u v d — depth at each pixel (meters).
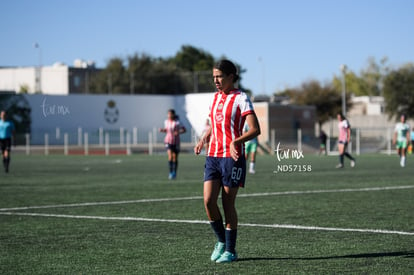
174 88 167.50
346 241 17.62
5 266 14.81
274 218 22.55
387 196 30.44
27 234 19.44
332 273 13.66
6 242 18.05
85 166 61.97
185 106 116.12
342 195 30.98
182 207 26.36
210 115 15.23
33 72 168.88
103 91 162.38
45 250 16.77
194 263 14.93
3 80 172.50
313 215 23.33
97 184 39.22
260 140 111.25
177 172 51.66
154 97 118.00
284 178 43.22
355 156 83.69
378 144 107.00
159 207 26.42
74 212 24.98
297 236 18.56
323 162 67.19
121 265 14.77
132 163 67.88
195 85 158.38
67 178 44.94
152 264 14.85
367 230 19.59
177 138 43.62
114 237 18.73
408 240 17.73
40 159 78.56
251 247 16.84
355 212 24.16
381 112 192.00
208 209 15.06
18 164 66.19
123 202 28.48
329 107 185.25
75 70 159.25
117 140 115.00
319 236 18.53
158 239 18.31
